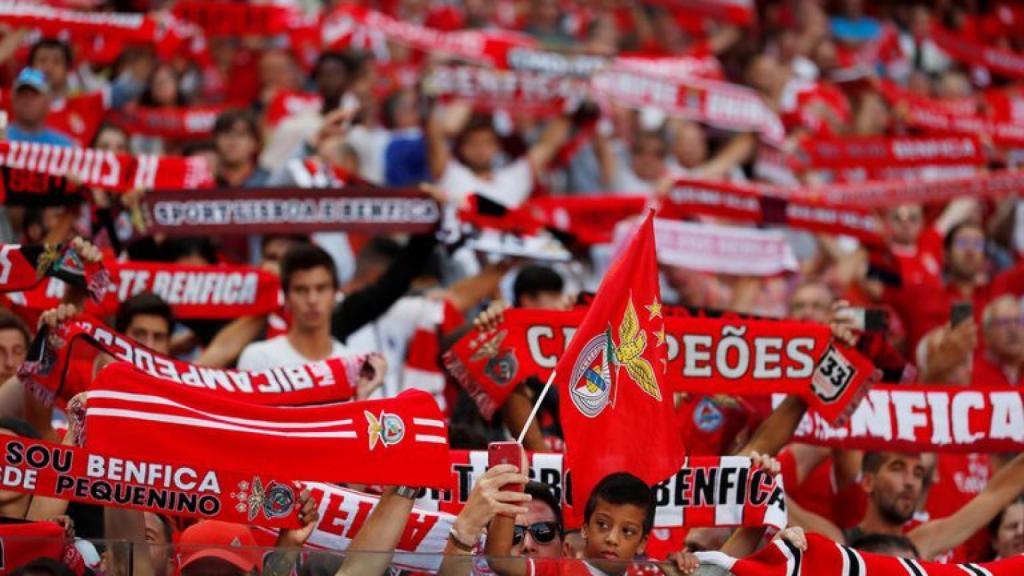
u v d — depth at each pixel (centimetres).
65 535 1722
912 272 3716
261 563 1684
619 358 1861
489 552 1769
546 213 3322
